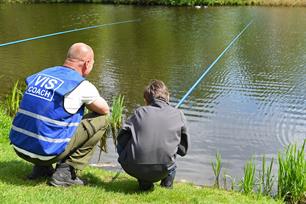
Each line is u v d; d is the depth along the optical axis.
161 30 21.84
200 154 7.59
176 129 4.34
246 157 7.57
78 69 4.28
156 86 4.56
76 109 4.11
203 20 24.92
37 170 4.50
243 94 11.42
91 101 4.20
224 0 32.59
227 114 9.84
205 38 19.73
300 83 12.50
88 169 5.46
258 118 9.62
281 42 18.58
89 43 18.66
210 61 15.38
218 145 8.06
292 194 5.82
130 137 4.40
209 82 12.60
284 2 31.72
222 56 16.08
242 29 21.84
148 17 26.34
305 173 5.82
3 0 33.88
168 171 4.45
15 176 4.56
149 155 4.28
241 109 10.19
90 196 4.14
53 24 23.48
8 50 16.86
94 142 4.38
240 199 5.05
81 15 26.95
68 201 3.89
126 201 4.21
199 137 8.43
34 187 4.22
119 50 17.28
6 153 5.69
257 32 21.02
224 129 8.91
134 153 4.29
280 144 8.23
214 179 6.60
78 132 4.26
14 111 9.37
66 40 19.12
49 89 4.04
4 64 14.59
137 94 11.38
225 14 27.38
